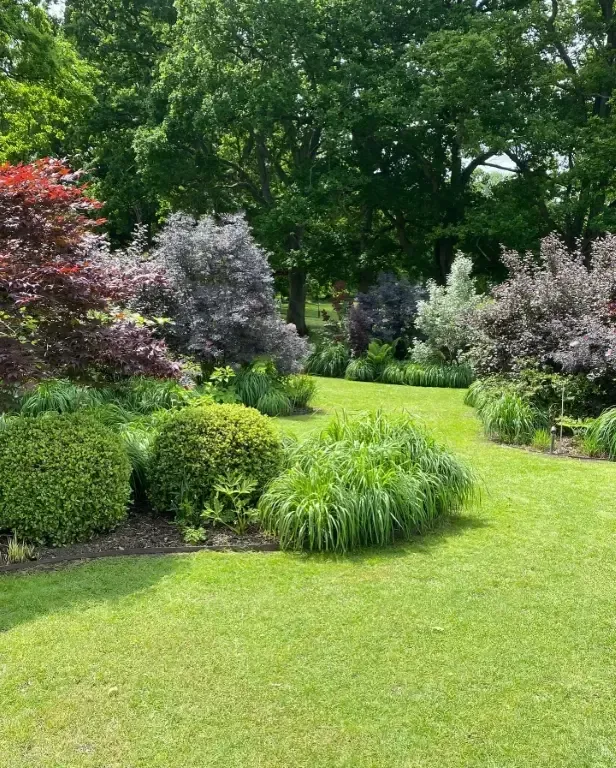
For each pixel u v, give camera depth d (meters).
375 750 2.58
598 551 4.57
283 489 4.87
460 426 9.27
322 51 18.77
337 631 3.44
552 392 8.57
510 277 10.77
